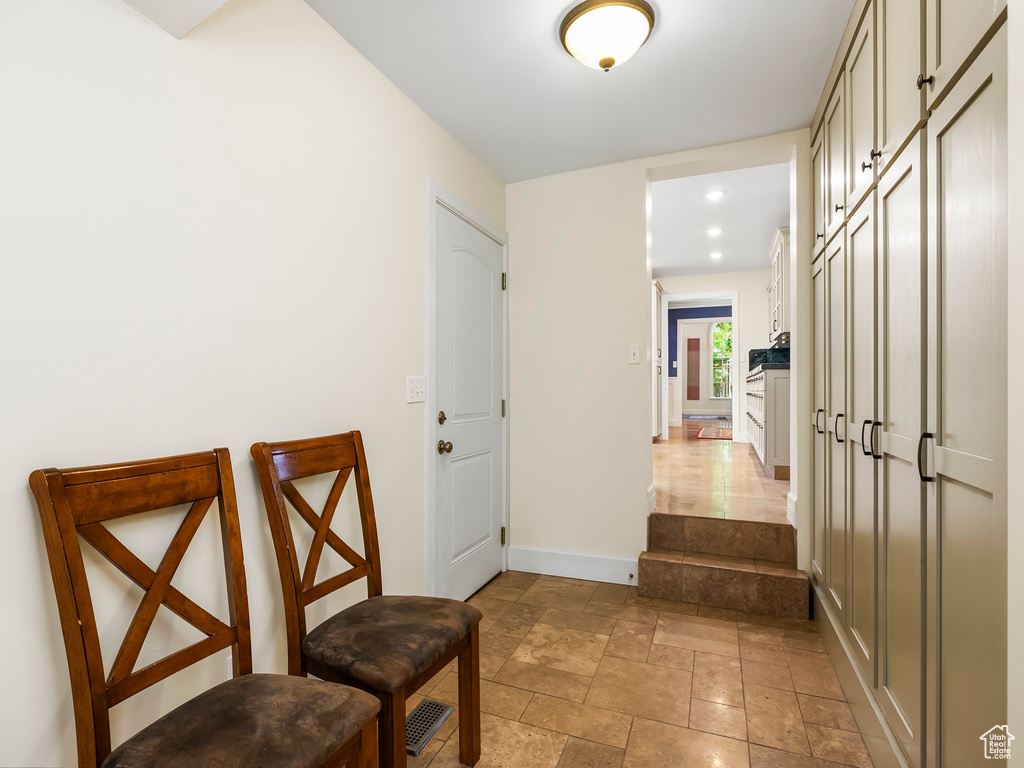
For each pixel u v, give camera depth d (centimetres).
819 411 244
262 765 89
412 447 223
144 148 118
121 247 113
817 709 181
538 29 185
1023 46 79
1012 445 82
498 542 314
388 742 125
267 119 152
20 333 96
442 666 144
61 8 103
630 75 215
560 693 191
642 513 298
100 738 94
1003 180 88
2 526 93
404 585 217
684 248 560
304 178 166
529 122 252
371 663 126
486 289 298
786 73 215
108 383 110
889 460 147
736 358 712
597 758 157
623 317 303
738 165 291
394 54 197
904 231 134
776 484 407
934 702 116
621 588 294
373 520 171
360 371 191
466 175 279
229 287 139
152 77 120
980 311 97
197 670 131
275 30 156
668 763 155
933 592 117
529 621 251
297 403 161
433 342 238
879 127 152
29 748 97
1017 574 81
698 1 173
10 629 94
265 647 150
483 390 294
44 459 99
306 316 165
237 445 141
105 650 109
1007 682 83
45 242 100
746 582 264
